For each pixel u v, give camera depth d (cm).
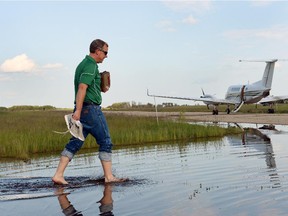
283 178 551
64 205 450
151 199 457
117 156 998
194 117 3616
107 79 635
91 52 628
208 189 498
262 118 2947
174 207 413
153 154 997
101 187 553
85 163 867
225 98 4716
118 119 2556
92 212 409
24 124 2256
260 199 430
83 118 615
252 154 864
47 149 1357
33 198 496
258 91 4531
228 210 392
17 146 1246
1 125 2169
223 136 1595
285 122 2350
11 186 580
